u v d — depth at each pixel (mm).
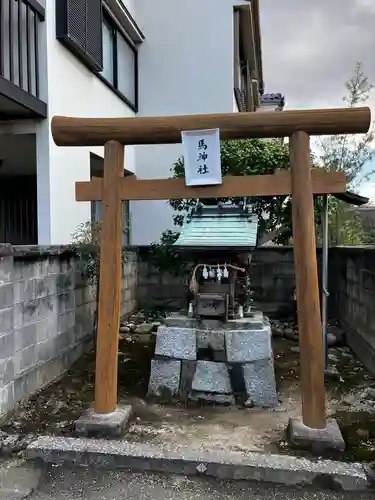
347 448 2703
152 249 6629
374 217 7477
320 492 2357
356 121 2758
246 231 3557
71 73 5496
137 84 8359
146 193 3051
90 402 3461
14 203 7254
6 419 3080
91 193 3131
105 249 3055
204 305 3615
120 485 2436
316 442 2646
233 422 3139
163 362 3623
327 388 3768
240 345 3488
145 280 6992
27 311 3449
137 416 3229
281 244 6508
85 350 4805
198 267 3619
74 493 2355
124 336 5562
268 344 3473
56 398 3535
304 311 2805
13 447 2729
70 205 5453
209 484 2441
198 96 8211
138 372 4246
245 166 4969
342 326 5559
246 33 9008
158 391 3604
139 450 2641
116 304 3070
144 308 6953
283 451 2672
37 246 3559
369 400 3510
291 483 2424
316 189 2844
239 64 9117
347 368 4324
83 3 5523
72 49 5410
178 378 3582
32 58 4836
